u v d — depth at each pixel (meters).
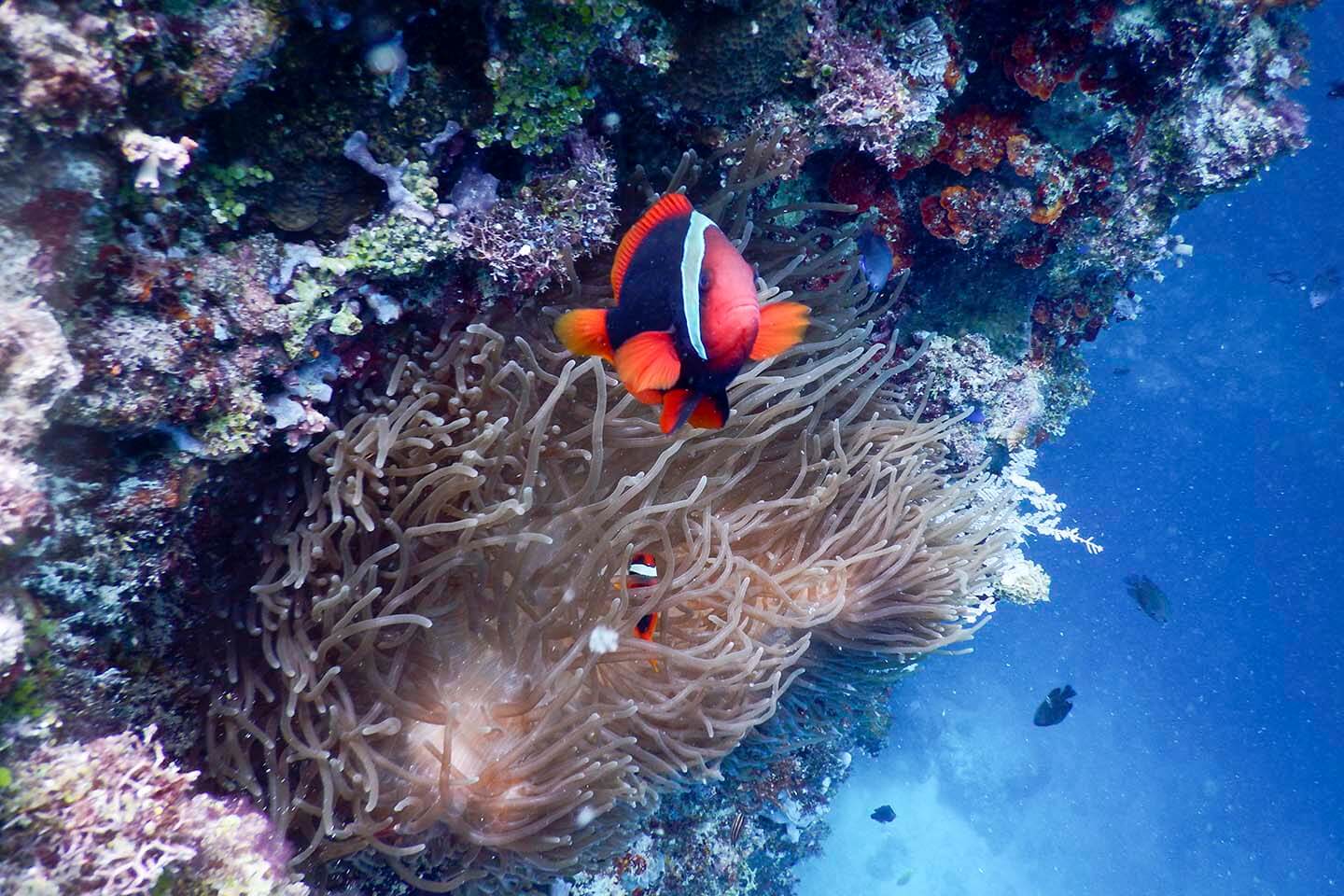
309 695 0.54
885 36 0.73
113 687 0.47
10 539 0.37
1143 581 1.96
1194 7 0.87
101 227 0.45
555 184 0.57
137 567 0.48
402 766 0.57
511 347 0.61
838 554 0.74
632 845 0.95
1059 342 1.25
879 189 0.89
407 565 0.57
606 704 0.62
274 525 0.56
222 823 0.44
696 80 0.60
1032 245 1.02
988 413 1.09
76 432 0.45
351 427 0.56
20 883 0.37
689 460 0.70
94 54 0.40
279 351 0.52
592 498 0.63
